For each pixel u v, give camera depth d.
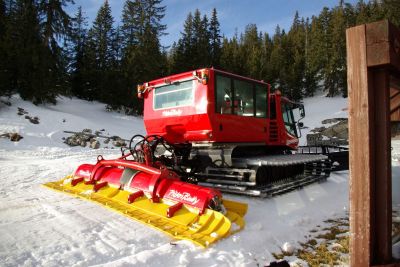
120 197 6.31
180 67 44.09
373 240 2.72
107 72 40.12
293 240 5.13
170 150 7.74
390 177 2.73
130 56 41.03
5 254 4.02
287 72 54.41
